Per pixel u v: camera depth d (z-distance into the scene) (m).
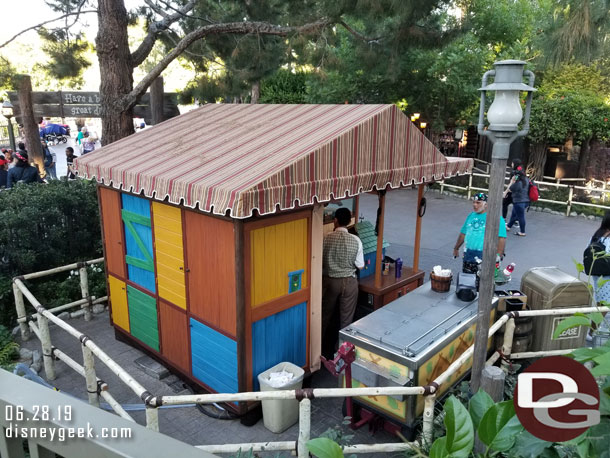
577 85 15.37
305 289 4.80
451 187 15.57
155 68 8.40
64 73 10.28
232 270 4.23
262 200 3.78
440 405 4.13
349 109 5.07
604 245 5.26
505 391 4.27
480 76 14.45
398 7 7.58
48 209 7.33
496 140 3.06
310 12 9.35
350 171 4.55
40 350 6.02
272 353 4.64
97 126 32.38
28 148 11.70
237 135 5.26
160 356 5.45
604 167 16.25
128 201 5.46
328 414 4.73
